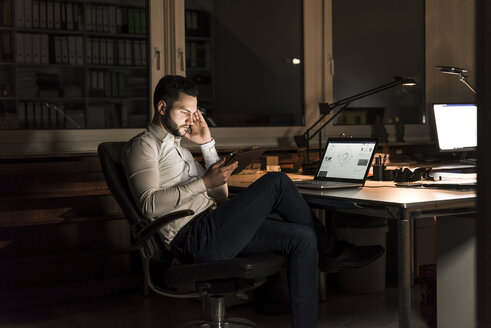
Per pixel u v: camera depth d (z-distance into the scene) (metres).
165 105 2.63
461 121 3.99
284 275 3.28
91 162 3.77
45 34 3.73
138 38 3.98
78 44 3.81
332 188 2.84
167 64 4.04
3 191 3.59
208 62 4.19
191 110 2.66
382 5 4.80
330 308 3.36
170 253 2.51
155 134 2.65
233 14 4.26
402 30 4.90
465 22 5.10
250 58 4.33
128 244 3.94
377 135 4.61
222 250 2.45
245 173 3.55
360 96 4.03
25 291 3.55
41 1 3.71
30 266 3.67
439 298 2.70
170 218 2.29
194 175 2.79
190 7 4.10
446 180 3.05
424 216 2.35
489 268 0.68
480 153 0.68
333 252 2.71
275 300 3.27
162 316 3.31
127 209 2.41
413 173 3.05
